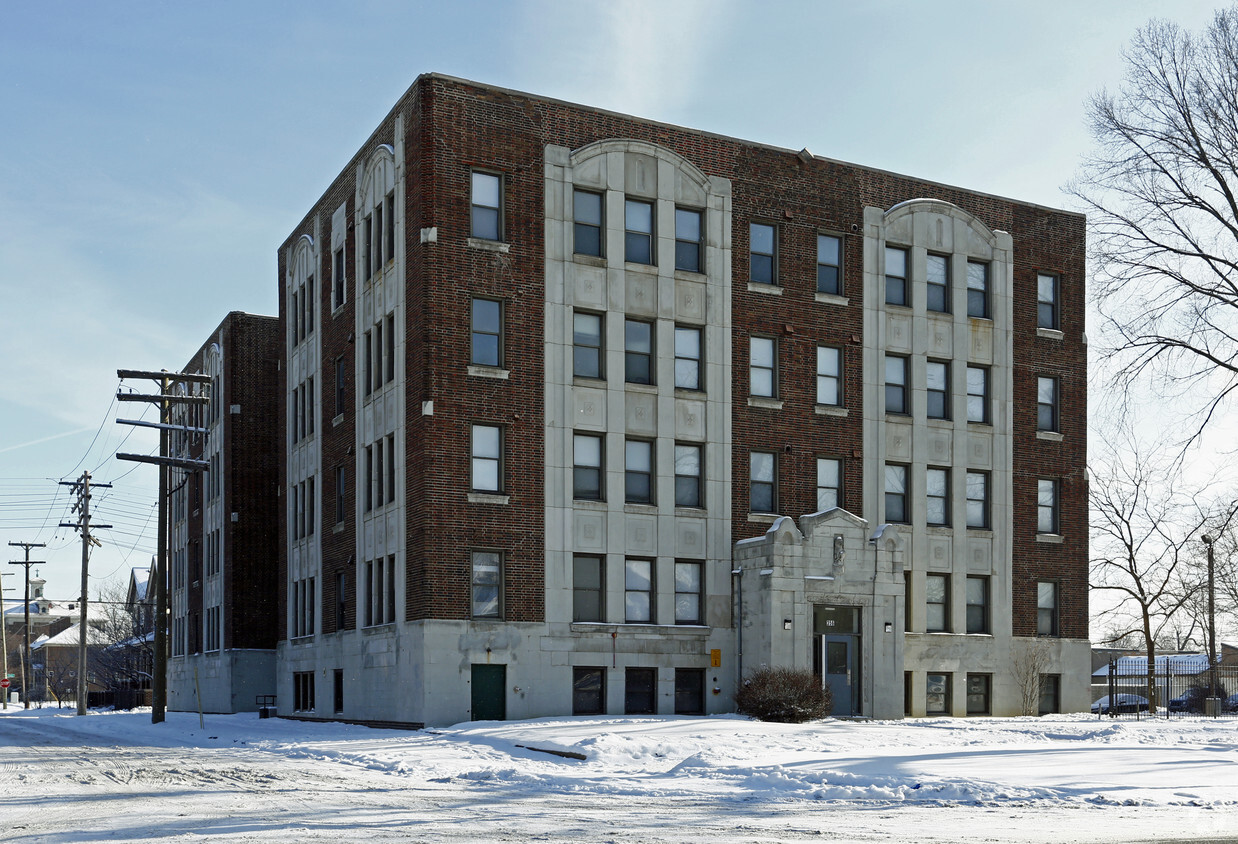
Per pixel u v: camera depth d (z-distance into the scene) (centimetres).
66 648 14450
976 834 1316
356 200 4081
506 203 3569
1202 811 1577
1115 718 3944
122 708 7825
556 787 1950
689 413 3759
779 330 3931
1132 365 3709
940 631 4091
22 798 1744
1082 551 4394
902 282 4191
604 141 3725
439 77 3519
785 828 1372
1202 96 3572
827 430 3969
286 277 4906
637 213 3775
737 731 2767
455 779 2073
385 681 3588
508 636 3422
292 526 4650
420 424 3422
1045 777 1914
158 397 4212
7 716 6512
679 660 3638
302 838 1270
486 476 3475
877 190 4169
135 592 11350
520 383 3531
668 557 3678
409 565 3459
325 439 4322
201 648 5962
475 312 3512
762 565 3619
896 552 3747
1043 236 4469
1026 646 4212
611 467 3631
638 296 3725
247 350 5631
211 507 5866
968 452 4209
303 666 4425
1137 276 3712
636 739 2562
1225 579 5700
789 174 4019
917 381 4144
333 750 2638
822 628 3628
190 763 2381
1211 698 4509
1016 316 4372
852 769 2055
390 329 3747
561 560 3528
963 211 4300
